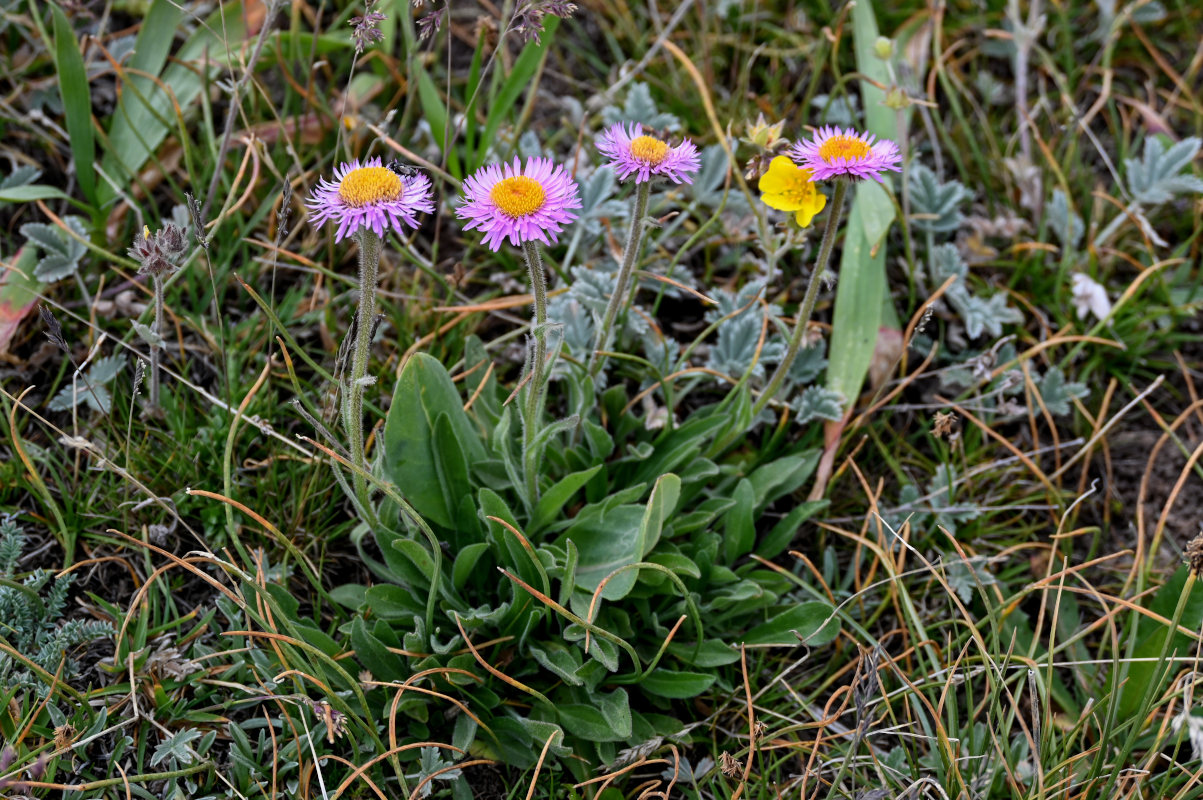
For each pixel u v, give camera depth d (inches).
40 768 39.8
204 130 46.6
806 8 50.4
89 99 44.1
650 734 41.4
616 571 40.2
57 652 40.8
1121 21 49.2
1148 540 44.9
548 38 45.2
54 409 43.4
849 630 43.2
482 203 39.4
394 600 41.4
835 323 45.4
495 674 40.9
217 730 40.8
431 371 41.7
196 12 47.1
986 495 45.1
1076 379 46.6
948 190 47.1
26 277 43.3
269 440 43.3
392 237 45.9
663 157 40.2
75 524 42.3
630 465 43.8
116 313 44.6
